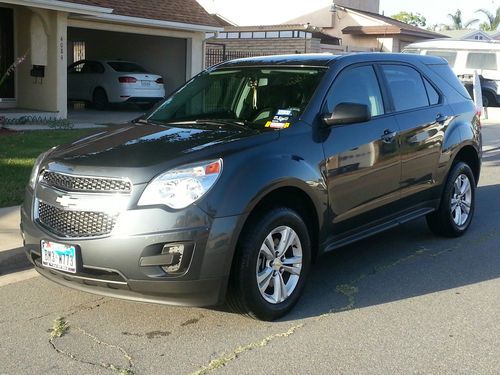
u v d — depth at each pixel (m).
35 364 3.75
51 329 4.25
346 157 4.87
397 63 5.93
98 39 23.11
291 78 5.21
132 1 17.47
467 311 4.66
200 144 4.28
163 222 3.84
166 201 3.89
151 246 3.83
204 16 19.59
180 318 4.46
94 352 3.92
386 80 5.67
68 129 13.20
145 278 3.86
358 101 5.27
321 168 4.64
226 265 3.98
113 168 4.02
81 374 3.63
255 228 4.14
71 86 20.22
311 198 4.57
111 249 3.86
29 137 11.58
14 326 4.30
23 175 8.29
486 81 21.36
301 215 4.69
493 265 5.78
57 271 4.14
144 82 19.00
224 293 4.04
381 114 5.45
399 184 5.55
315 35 30.11
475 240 6.61
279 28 26.31
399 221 5.74
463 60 21.84
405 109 5.77
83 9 14.84
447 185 6.36
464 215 6.74
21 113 14.69
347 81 5.24
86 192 4.03
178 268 3.88
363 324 4.39
